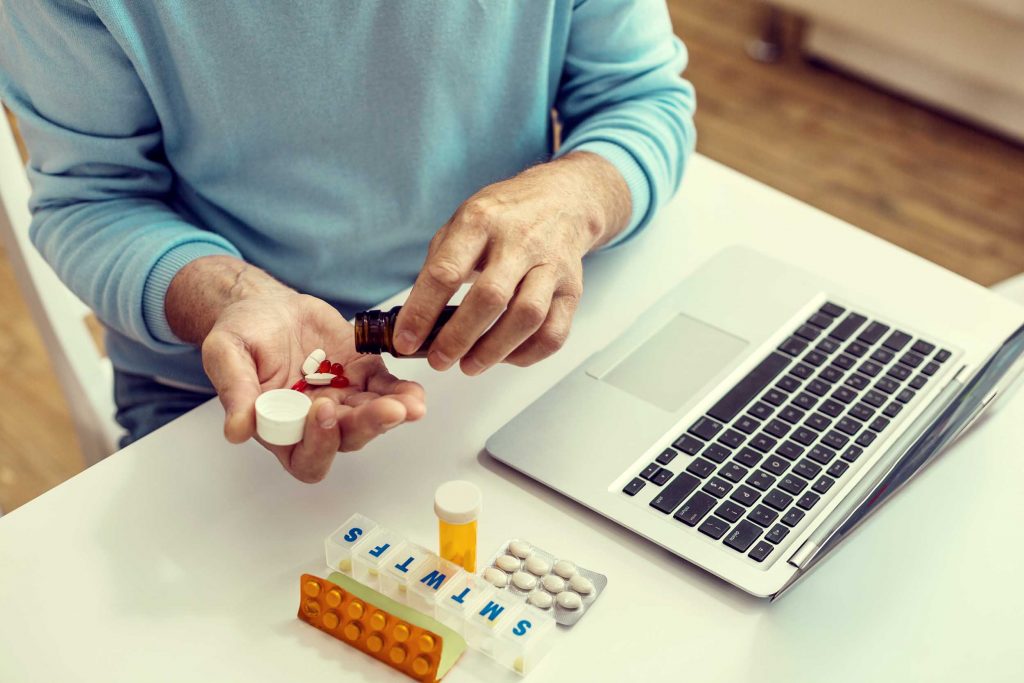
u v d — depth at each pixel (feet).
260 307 2.46
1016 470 2.54
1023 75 7.59
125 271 2.82
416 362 2.79
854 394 2.68
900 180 7.98
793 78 9.04
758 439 2.53
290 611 2.17
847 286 3.09
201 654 2.08
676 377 2.71
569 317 2.51
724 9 9.87
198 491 2.43
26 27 2.73
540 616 2.09
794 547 2.27
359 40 2.96
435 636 2.01
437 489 2.24
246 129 3.05
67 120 2.91
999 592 2.25
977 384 2.53
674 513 2.34
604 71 3.35
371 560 2.16
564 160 2.97
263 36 2.88
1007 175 8.07
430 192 3.29
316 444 2.16
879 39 8.24
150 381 3.50
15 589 2.20
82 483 2.44
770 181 7.96
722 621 2.17
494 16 3.06
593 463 2.46
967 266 7.24
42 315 3.51
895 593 2.24
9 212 3.32
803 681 2.06
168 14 2.75
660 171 3.14
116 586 2.21
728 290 3.02
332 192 3.21
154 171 3.13
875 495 2.12
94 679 2.04
